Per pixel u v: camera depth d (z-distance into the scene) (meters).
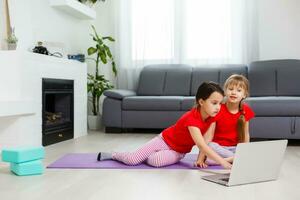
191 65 5.04
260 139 3.94
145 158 2.46
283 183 1.99
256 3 4.83
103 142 3.65
